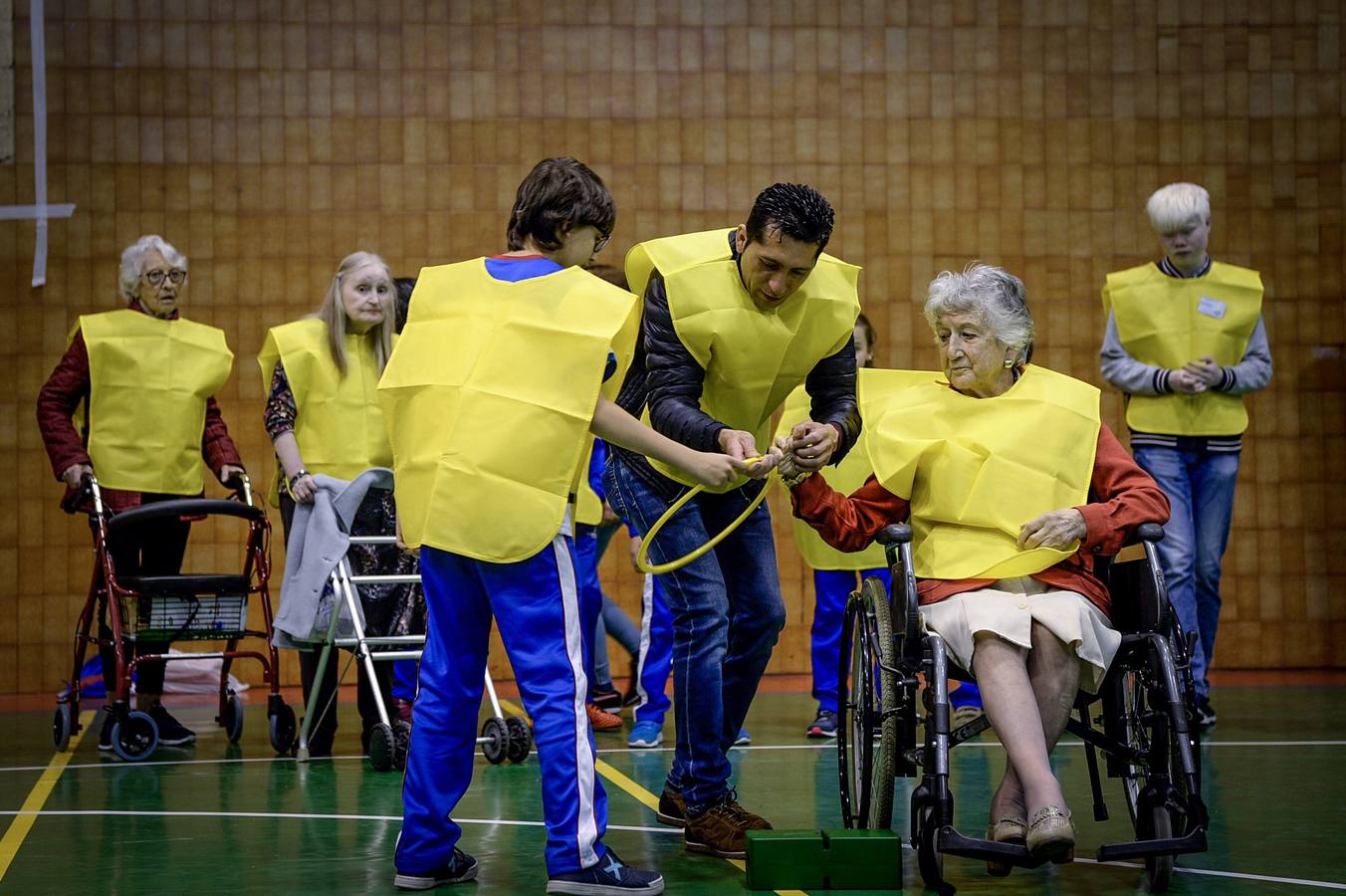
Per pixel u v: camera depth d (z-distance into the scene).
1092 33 8.46
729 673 3.94
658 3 8.31
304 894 3.38
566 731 3.21
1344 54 8.52
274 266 8.12
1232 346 6.43
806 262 3.65
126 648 5.92
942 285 3.72
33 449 7.97
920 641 3.33
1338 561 8.46
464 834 4.07
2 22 7.99
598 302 3.28
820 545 5.78
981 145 8.42
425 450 3.28
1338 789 4.70
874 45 8.40
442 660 3.38
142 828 4.18
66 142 8.02
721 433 3.52
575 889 3.21
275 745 5.64
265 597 5.73
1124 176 8.46
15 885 3.50
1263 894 3.32
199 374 6.23
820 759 5.46
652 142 8.30
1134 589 3.59
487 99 8.23
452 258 8.20
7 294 7.98
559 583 3.25
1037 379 3.69
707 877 3.51
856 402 3.92
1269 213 8.49
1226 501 6.44
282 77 8.14
